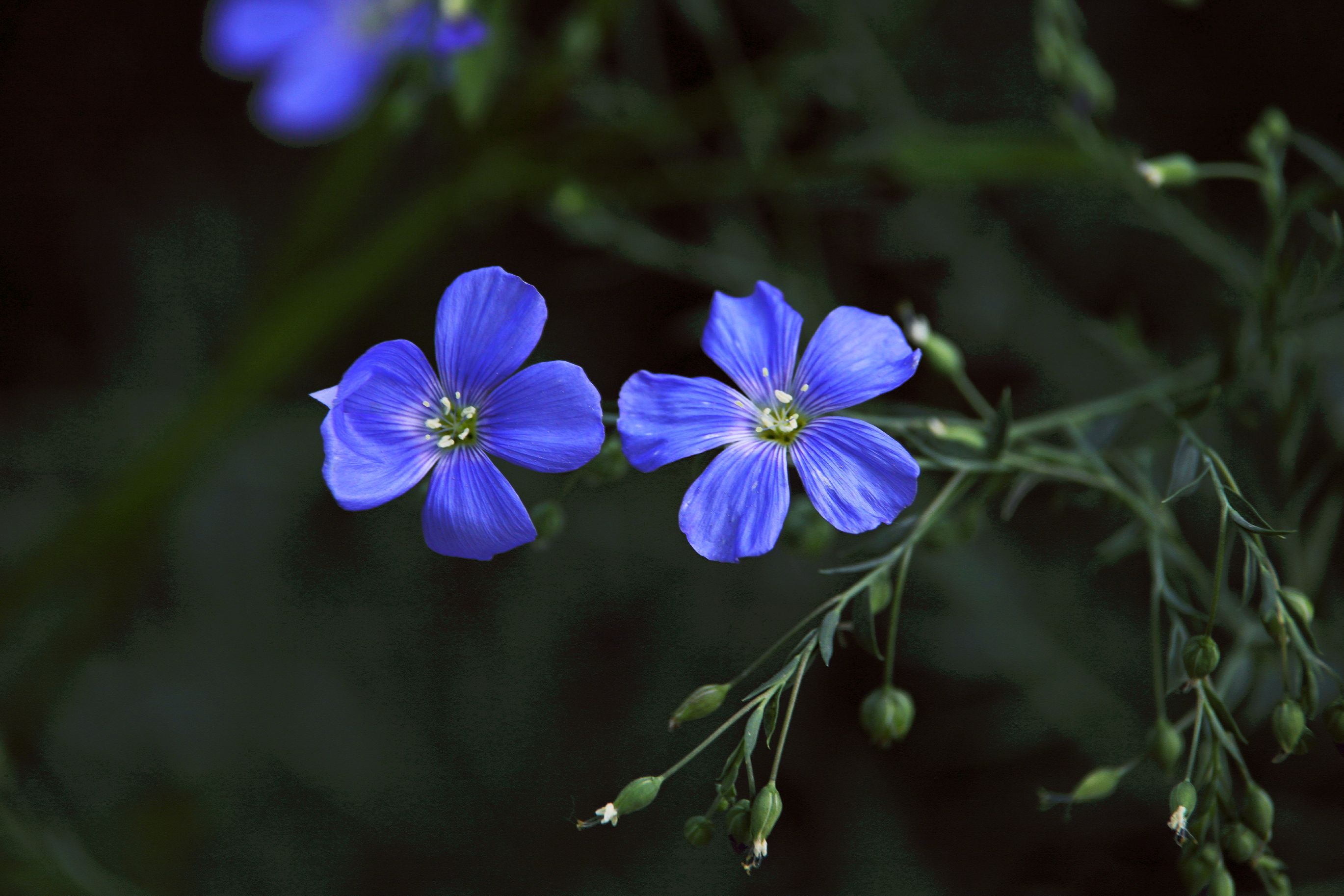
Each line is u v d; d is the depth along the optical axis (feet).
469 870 1.87
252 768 1.89
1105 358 1.72
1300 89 1.75
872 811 1.80
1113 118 1.80
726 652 1.90
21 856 1.56
